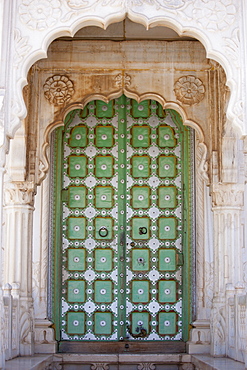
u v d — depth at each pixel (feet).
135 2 16.97
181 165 24.71
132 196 24.64
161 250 24.35
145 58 23.03
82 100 22.82
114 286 24.18
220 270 22.06
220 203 22.39
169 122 24.95
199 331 22.98
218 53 16.89
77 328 23.85
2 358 15.70
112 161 24.77
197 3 17.11
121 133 24.89
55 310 23.81
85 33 22.74
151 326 23.93
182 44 23.04
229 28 17.02
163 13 17.01
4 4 16.84
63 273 24.22
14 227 21.95
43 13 16.98
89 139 24.85
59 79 22.90
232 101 16.79
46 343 22.89
